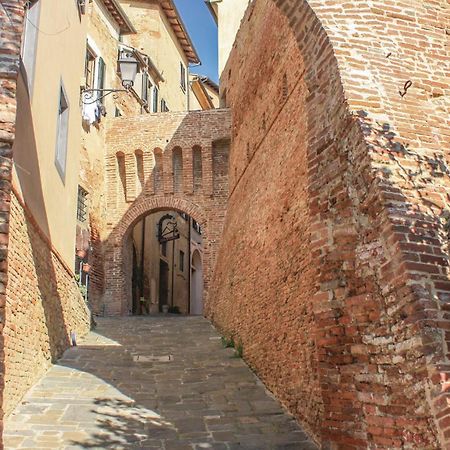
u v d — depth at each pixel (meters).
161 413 7.55
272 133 10.86
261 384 8.91
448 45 6.11
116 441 6.40
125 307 20.12
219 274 15.34
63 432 6.56
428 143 5.21
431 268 4.25
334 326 4.86
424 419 3.79
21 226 7.70
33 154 8.33
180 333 14.00
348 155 5.14
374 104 5.29
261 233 10.48
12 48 5.45
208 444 6.41
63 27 11.25
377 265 4.53
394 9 6.12
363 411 4.41
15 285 7.31
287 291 8.20
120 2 27.02
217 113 20.75
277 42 10.93
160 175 20.86
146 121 21.05
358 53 5.63
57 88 10.63
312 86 6.00
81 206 17.70
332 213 5.20
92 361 10.34
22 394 7.64
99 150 20.17
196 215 20.28
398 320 4.19
